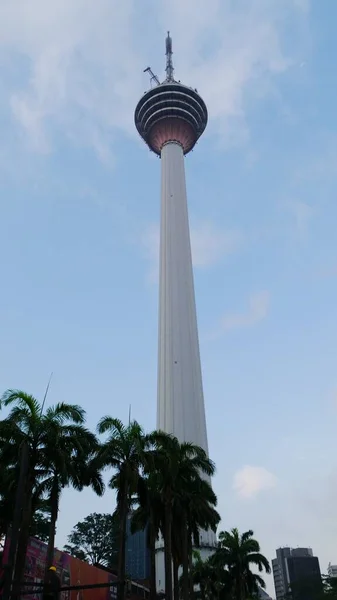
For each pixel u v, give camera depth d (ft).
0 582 77.20
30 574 157.28
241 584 238.48
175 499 160.76
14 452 119.65
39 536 257.55
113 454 139.13
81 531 376.68
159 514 162.50
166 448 152.56
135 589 247.29
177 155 463.42
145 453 142.41
